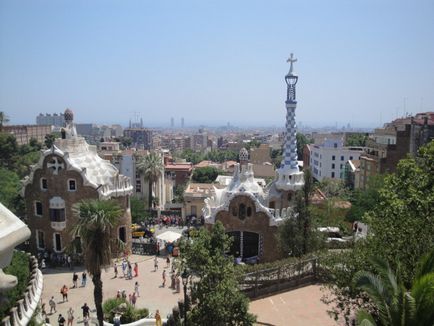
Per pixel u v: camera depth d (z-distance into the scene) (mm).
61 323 34250
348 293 25359
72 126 58406
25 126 191125
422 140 76812
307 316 30188
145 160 87062
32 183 55625
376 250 24906
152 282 47188
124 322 35188
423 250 23641
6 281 4660
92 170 57531
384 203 30484
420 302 15875
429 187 31047
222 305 25625
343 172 126312
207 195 85062
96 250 28453
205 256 27094
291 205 51312
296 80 53844
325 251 39281
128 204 58469
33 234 56688
